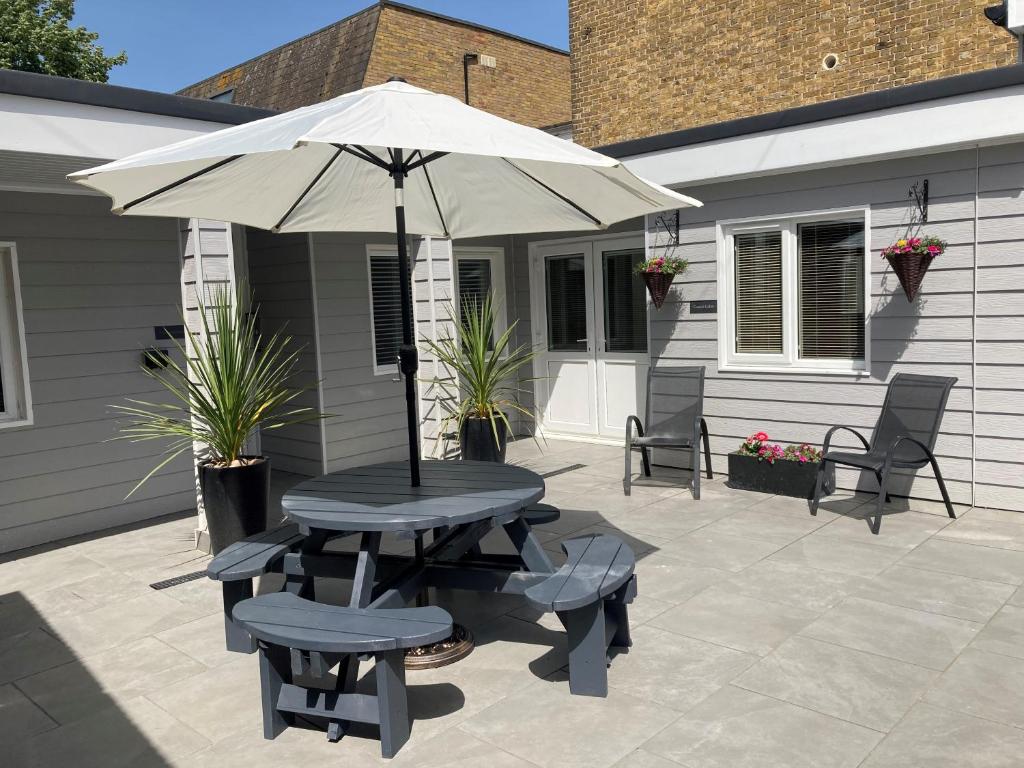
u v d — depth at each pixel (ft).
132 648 11.94
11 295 17.25
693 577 13.70
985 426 16.52
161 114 15.07
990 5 24.41
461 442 20.90
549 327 27.61
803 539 15.48
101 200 18.35
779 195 19.06
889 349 17.63
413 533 10.60
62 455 17.98
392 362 24.95
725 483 20.21
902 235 17.24
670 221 21.15
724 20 30.17
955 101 15.58
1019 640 10.86
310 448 23.41
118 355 18.78
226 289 16.51
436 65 41.96
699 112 31.19
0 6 61.41
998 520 16.10
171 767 8.74
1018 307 15.87
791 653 10.73
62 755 9.07
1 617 13.39
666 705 9.54
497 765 8.46
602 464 23.25
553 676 10.48
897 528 15.90
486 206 14.16
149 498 19.56
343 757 8.81
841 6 27.32
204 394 16.47
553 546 15.78
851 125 17.03
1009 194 15.78
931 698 9.45
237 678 10.84
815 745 8.57
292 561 11.59
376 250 24.18
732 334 20.52
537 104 47.06
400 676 8.96
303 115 10.14
